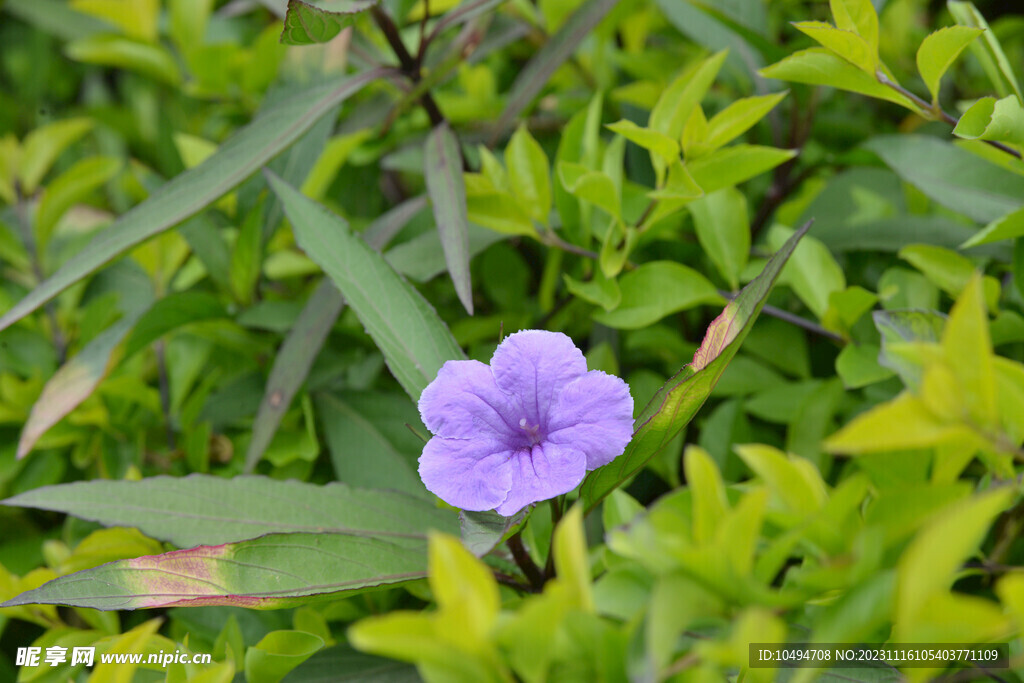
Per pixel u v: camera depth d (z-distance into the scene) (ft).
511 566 1.40
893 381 1.50
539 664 1.12
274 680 1.34
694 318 1.68
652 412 1.30
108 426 1.66
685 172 1.44
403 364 1.39
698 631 1.21
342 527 1.41
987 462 1.28
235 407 1.66
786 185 1.72
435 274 1.58
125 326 1.60
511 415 1.32
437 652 1.11
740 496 1.28
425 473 1.30
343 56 1.75
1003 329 1.44
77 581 1.29
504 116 1.67
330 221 1.44
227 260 1.70
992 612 1.09
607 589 1.20
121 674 1.27
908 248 1.49
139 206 1.50
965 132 1.35
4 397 1.69
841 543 1.18
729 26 1.69
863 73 1.39
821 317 1.51
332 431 1.60
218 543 1.38
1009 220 1.36
